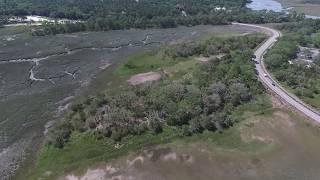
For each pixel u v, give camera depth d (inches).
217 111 4215.1
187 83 4825.3
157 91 4547.2
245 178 3316.9
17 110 4468.5
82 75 5511.8
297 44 6658.5
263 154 3617.1
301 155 3619.6
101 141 3740.2
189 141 3769.7
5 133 4013.3
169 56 6077.8
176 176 3326.8
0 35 7253.9
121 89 4874.5
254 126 3993.6
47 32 7411.4
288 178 3314.5
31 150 3737.7
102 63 6003.9
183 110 4087.1
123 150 3614.7
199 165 3459.6
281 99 4483.3
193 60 5920.3
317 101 4463.6
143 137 3801.7
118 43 7047.2
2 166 3511.3
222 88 4500.5
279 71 5132.9
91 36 7411.4
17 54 6259.8
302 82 4872.0
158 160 3501.5
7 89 4987.7
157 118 4010.8
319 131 3922.2
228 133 3892.7
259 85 4729.3
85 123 3973.9
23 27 7775.6
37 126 4148.6
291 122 4057.6
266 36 7308.1
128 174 3329.2
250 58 5748.0
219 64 5457.7
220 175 3348.9
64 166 3430.1
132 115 4042.8
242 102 4407.0
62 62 5994.1
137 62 5925.2
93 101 4402.1
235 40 6697.8
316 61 5753.0
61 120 4200.3
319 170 3420.3
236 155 3595.0
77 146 3686.0
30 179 3309.5
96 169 3383.4
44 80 5300.2
